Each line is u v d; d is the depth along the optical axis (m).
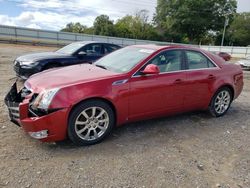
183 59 4.53
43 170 2.96
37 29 34.44
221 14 75.44
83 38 38.28
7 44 26.61
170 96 4.30
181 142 3.92
